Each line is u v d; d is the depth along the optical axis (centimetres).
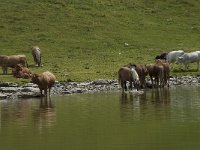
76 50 15662
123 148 5456
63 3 19112
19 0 18938
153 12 19825
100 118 7206
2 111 8050
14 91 10162
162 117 7219
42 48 15712
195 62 14575
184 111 7738
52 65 13850
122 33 17438
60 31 17125
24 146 5622
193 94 9956
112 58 14862
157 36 17600
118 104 8612
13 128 6606
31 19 17738
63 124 6812
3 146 5641
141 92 10488
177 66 14400
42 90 10438
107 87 11181
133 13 19412
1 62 12612
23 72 11438
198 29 18712
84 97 9675
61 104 8731
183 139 5809
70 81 11675
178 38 17650
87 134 6144
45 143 5734
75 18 18162
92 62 14275
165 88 11212
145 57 15125
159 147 5475
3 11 18075
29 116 7512
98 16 18588
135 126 6581
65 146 5584
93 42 16438
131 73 10794
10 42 16075
